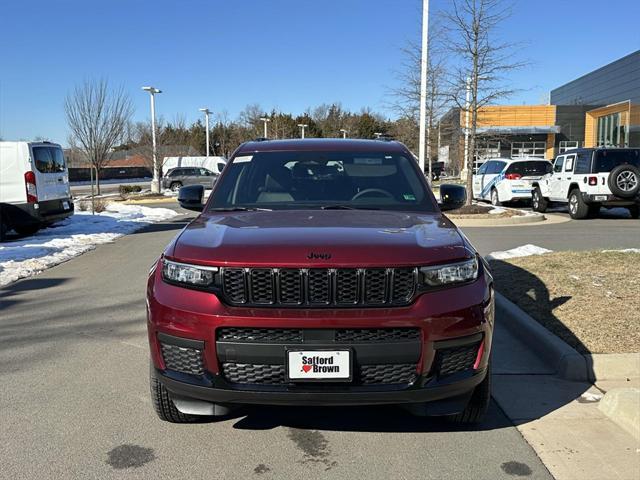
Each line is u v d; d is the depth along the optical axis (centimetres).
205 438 353
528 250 938
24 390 428
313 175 461
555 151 4675
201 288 310
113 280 843
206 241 333
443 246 324
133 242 1276
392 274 302
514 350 508
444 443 346
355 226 352
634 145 3941
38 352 515
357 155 480
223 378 304
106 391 426
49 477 308
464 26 1714
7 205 1287
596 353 459
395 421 376
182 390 314
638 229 1370
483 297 321
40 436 355
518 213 1664
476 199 2350
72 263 1001
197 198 471
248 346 297
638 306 565
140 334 570
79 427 367
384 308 300
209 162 4291
